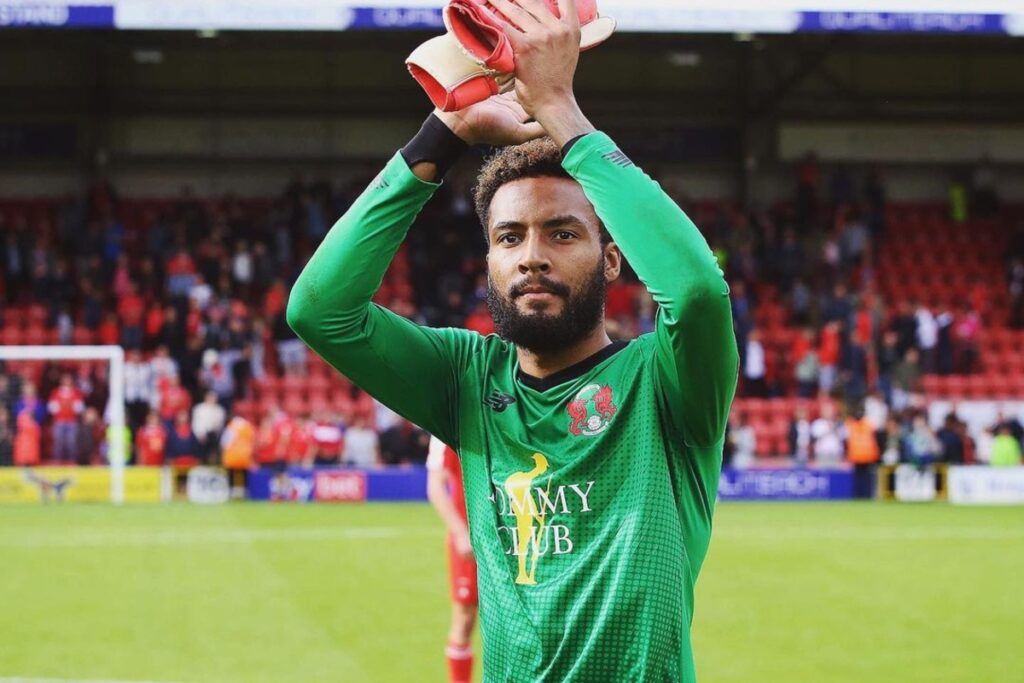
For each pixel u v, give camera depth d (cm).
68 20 1823
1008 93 2973
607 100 2941
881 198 2852
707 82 2945
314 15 1839
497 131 267
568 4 252
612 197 246
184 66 2875
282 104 2905
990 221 2948
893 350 2434
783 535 1582
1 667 868
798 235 2812
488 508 273
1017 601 1126
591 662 254
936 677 846
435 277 2672
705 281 243
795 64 2916
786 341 2592
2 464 2027
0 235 2720
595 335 274
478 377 284
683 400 260
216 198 2894
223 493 2062
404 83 2930
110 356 2017
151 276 2569
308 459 2098
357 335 277
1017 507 1998
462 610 696
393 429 2147
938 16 1881
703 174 2975
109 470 2039
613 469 262
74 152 2848
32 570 1284
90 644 942
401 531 1611
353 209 271
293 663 882
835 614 1062
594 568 259
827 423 2206
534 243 260
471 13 244
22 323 2481
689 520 269
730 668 869
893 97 2964
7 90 2822
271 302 2467
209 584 1205
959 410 2380
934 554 1416
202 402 2230
